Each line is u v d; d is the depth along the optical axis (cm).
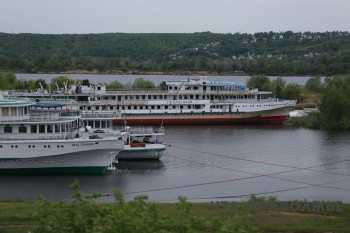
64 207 4506
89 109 19825
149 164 12694
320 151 14600
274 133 18325
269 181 11119
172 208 7862
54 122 11500
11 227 6756
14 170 11294
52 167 11362
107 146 11419
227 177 11431
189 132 18500
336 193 10138
